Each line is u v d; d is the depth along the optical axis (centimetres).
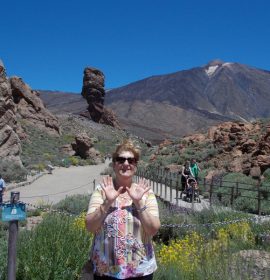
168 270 705
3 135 4078
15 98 8212
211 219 1393
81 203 1850
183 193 2061
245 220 1206
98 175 4684
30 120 8062
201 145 4125
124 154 435
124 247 417
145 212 418
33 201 2438
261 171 2486
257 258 779
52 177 4338
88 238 736
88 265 433
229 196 2028
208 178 2656
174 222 1317
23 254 664
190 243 1042
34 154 6138
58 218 889
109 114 12925
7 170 3625
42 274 634
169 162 3888
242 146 3173
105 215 418
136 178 3136
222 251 726
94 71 12594
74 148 7069
